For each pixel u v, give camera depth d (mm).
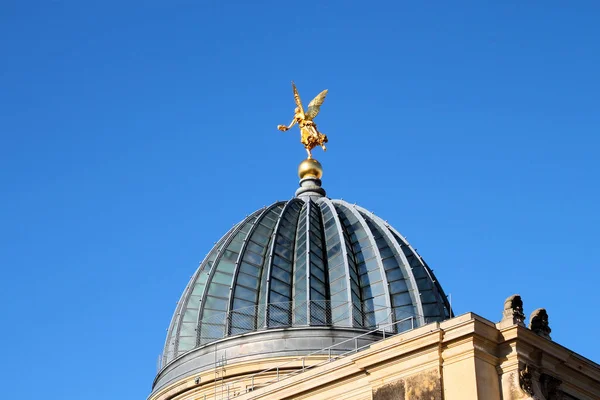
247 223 96250
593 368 64062
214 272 92125
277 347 84312
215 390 83875
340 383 63688
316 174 103125
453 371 59156
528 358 60438
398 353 60938
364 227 94062
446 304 93000
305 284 88750
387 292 88875
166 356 92188
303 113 106812
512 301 61250
